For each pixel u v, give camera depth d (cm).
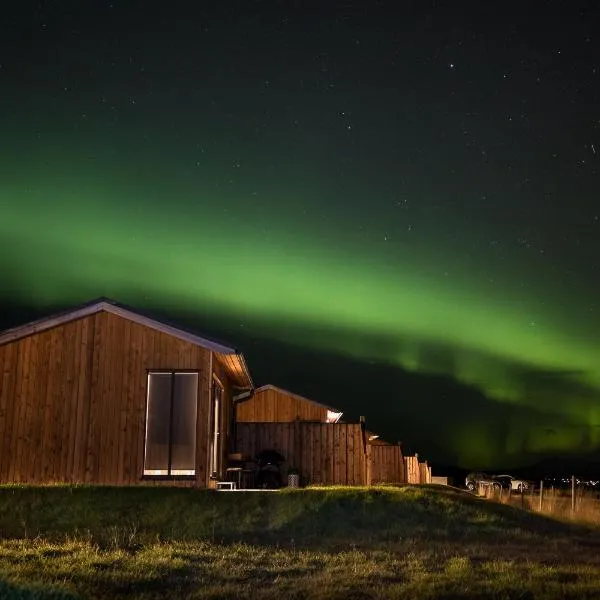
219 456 1947
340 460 2244
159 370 1700
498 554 1182
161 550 1125
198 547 1184
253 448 2273
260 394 3272
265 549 1187
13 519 1336
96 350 1717
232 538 1299
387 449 3073
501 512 1589
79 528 1305
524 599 848
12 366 1709
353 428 2267
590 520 1931
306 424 2280
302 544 1262
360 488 1603
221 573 977
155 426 1694
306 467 2241
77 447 1667
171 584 915
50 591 766
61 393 1695
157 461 1678
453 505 1551
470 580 941
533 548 1266
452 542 1307
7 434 1675
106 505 1411
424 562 1087
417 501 1545
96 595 837
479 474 3978
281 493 1513
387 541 1299
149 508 1412
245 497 1492
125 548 1166
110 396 1692
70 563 998
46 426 1678
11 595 733
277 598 837
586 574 1000
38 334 1723
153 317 1728
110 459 1658
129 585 894
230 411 2227
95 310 1733
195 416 1686
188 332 1712
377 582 931
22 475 1655
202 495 1487
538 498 2414
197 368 1698
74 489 1458
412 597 842
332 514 1447
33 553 1063
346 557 1115
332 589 877
